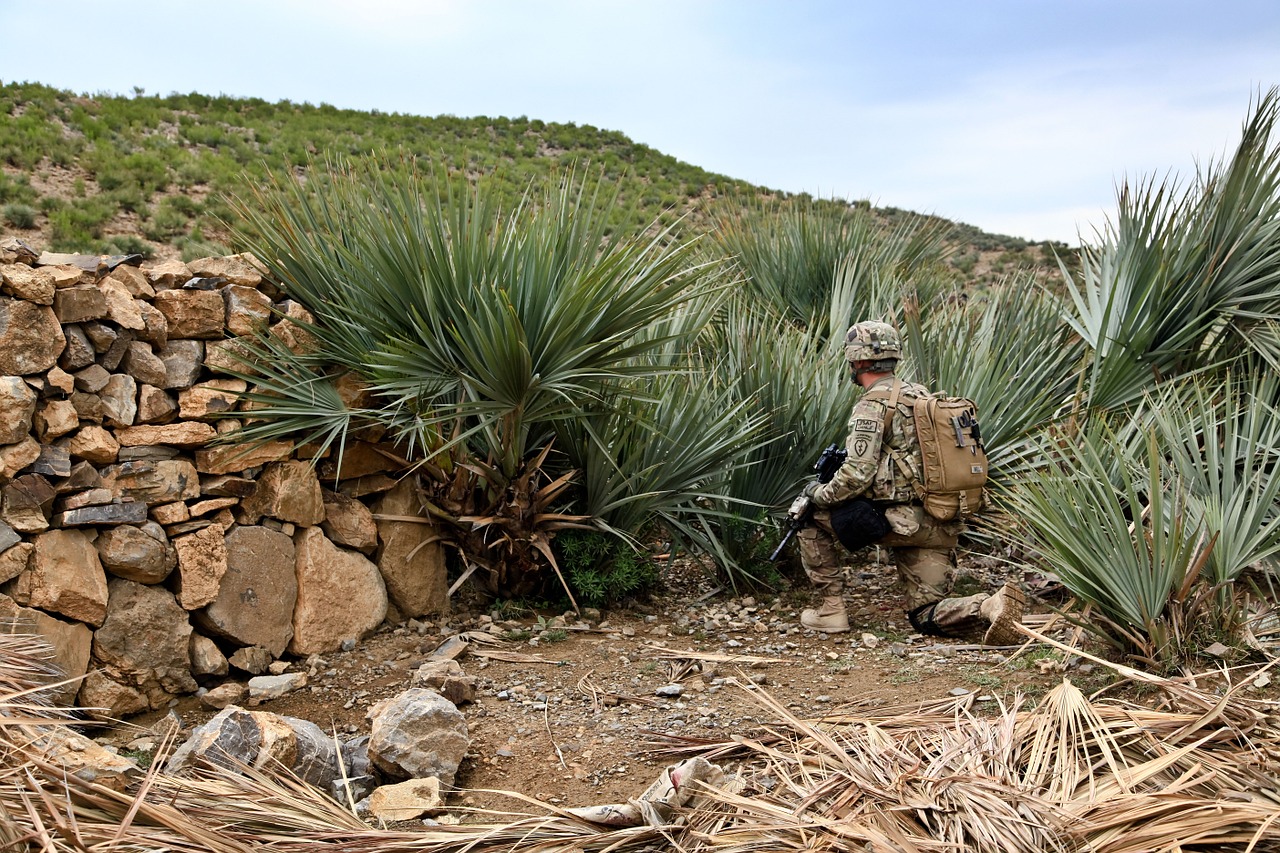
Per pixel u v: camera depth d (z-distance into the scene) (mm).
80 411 3682
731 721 3564
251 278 4340
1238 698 3146
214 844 2379
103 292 3771
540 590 5039
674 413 5047
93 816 2416
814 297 8211
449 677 3812
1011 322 6660
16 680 2898
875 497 4309
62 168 16219
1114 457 4555
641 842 2641
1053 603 4855
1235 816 2369
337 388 4469
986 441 5270
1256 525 3848
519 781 3219
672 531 5191
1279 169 5547
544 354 4156
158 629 3834
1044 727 3002
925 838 2461
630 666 4223
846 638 4531
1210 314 5656
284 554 4285
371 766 3273
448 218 4418
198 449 4047
